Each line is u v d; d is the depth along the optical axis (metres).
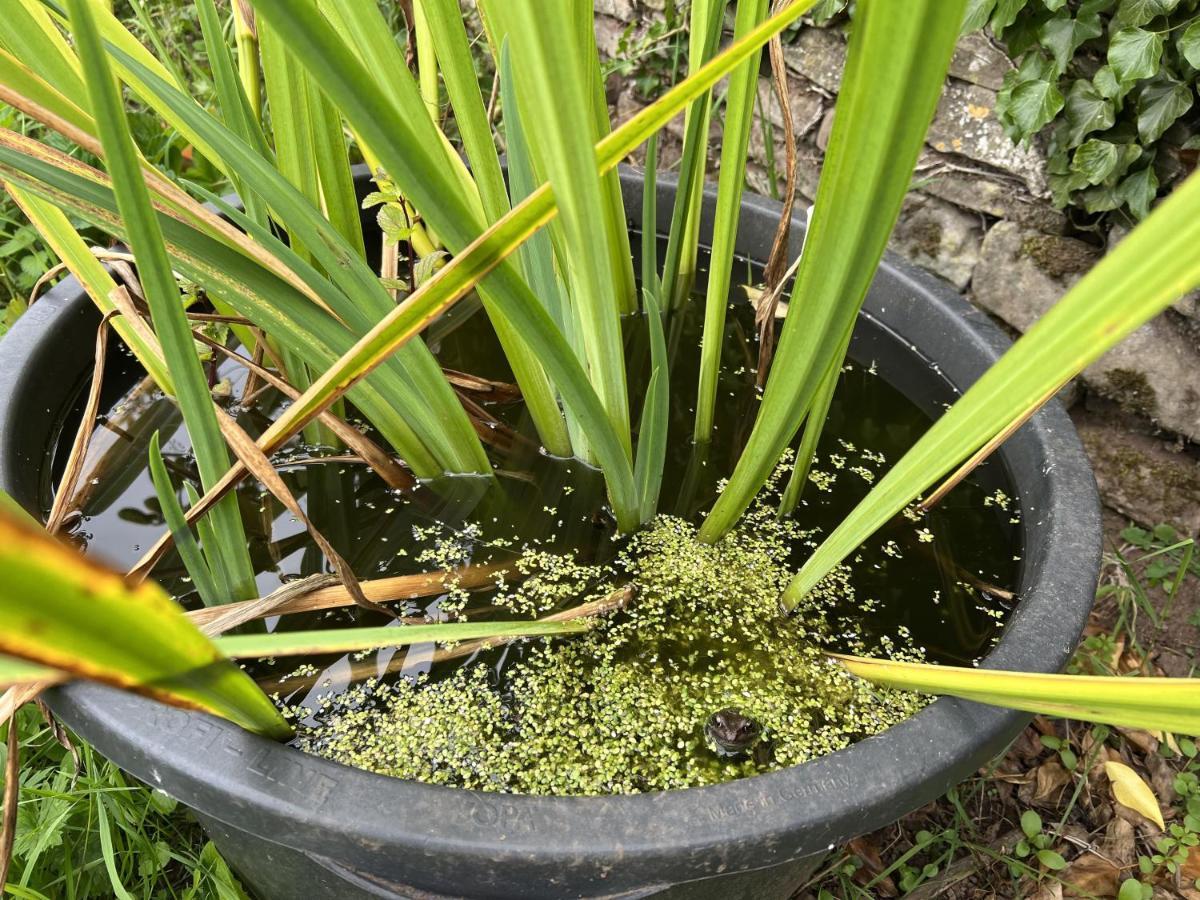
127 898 0.52
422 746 0.48
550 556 0.60
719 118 1.17
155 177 0.48
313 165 0.59
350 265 0.51
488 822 0.37
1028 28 0.82
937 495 0.62
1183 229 0.25
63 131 0.43
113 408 0.68
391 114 0.33
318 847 0.38
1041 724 0.76
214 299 0.65
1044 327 0.31
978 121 0.92
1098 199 0.85
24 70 0.43
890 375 0.75
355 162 1.08
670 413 0.74
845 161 0.33
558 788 0.47
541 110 0.31
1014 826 0.70
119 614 0.21
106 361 0.69
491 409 0.73
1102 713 0.35
